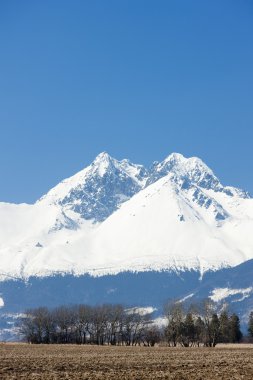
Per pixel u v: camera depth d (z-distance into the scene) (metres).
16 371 118.50
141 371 118.31
